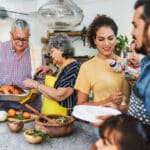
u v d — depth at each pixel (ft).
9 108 5.82
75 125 5.02
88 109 4.05
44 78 5.99
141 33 2.69
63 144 4.26
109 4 11.18
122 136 2.17
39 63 6.93
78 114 3.83
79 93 5.10
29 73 6.69
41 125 4.45
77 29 10.92
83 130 4.81
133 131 2.19
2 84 6.57
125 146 2.14
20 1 11.17
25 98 5.79
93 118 3.66
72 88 5.31
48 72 6.18
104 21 4.91
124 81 4.85
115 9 11.10
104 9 11.30
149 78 3.02
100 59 5.08
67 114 5.36
